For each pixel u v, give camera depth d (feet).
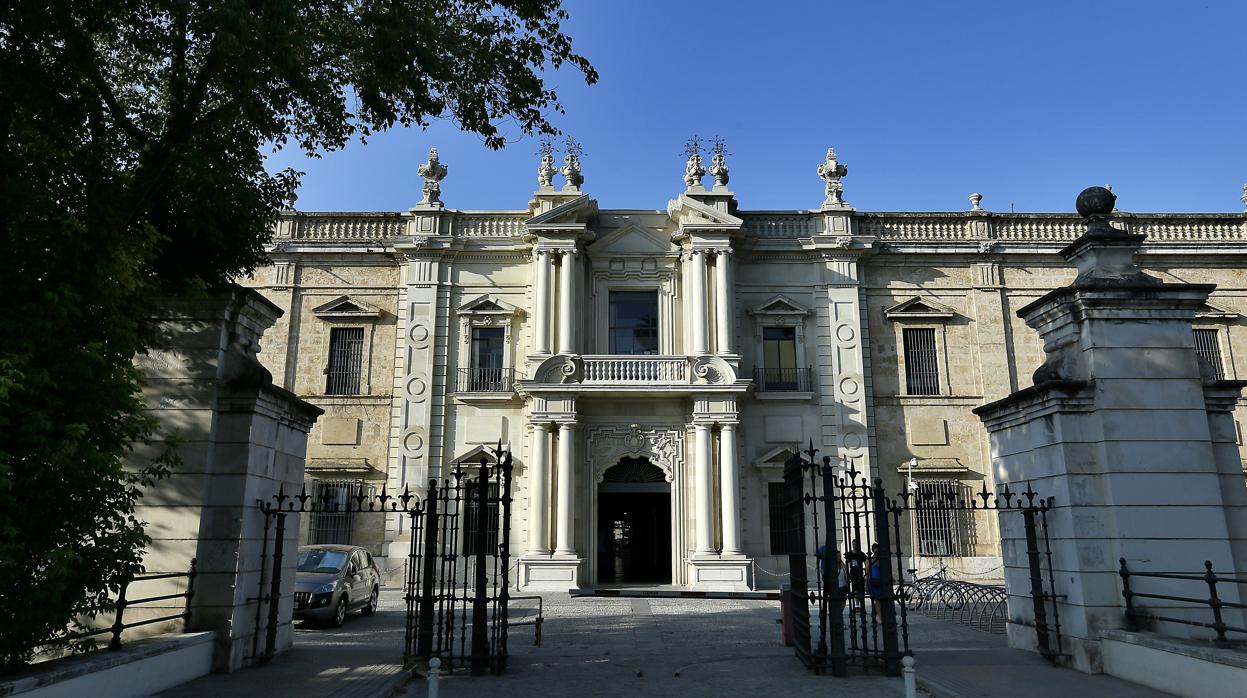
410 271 96.37
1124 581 36.65
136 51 38.63
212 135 37.40
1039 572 39.75
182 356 39.24
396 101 42.39
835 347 95.66
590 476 90.17
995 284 98.32
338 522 89.92
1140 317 39.34
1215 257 98.37
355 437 92.48
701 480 87.25
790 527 44.21
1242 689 28.60
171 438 33.01
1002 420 44.55
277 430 42.57
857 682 35.91
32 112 31.17
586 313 95.66
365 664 39.45
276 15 32.91
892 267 98.84
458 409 92.94
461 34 41.83
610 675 37.99
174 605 36.99
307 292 96.58
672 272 96.58
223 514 38.06
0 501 25.16
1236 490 38.47
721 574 84.69
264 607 40.57
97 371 28.48
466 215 97.71
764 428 93.04
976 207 102.12
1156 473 37.76
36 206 27.50
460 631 54.08
